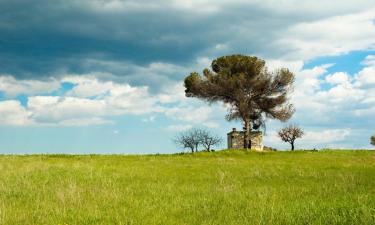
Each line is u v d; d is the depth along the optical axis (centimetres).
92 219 1095
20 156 3675
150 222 1069
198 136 6375
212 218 1109
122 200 1402
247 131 5934
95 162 3156
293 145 6994
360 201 1183
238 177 2170
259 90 5869
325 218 1010
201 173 2378
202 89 5912
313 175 2203
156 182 1988
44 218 1112
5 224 1059
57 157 3709
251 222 1047
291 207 1172
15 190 1608
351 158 3947
